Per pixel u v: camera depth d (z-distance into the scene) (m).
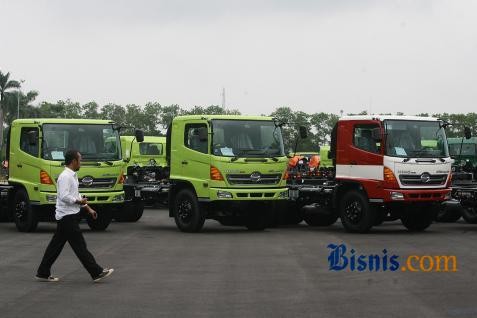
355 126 21.55
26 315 9.88
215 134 21.25
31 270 14.05
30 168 21.62
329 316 9.70
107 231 22.22
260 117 21.84
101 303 10.68
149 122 74.31
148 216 29.34
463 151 30.89
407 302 10.63
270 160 21.56
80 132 21.69
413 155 20.91
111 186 21.78
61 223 12.52
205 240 19.44
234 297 11.09
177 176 22.17
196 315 9.80
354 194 21.50
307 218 24.45
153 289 11.83
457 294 11.27
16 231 22.28
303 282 12.43
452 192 22.86
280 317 9.66
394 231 22.11
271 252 16.66
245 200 21.27
